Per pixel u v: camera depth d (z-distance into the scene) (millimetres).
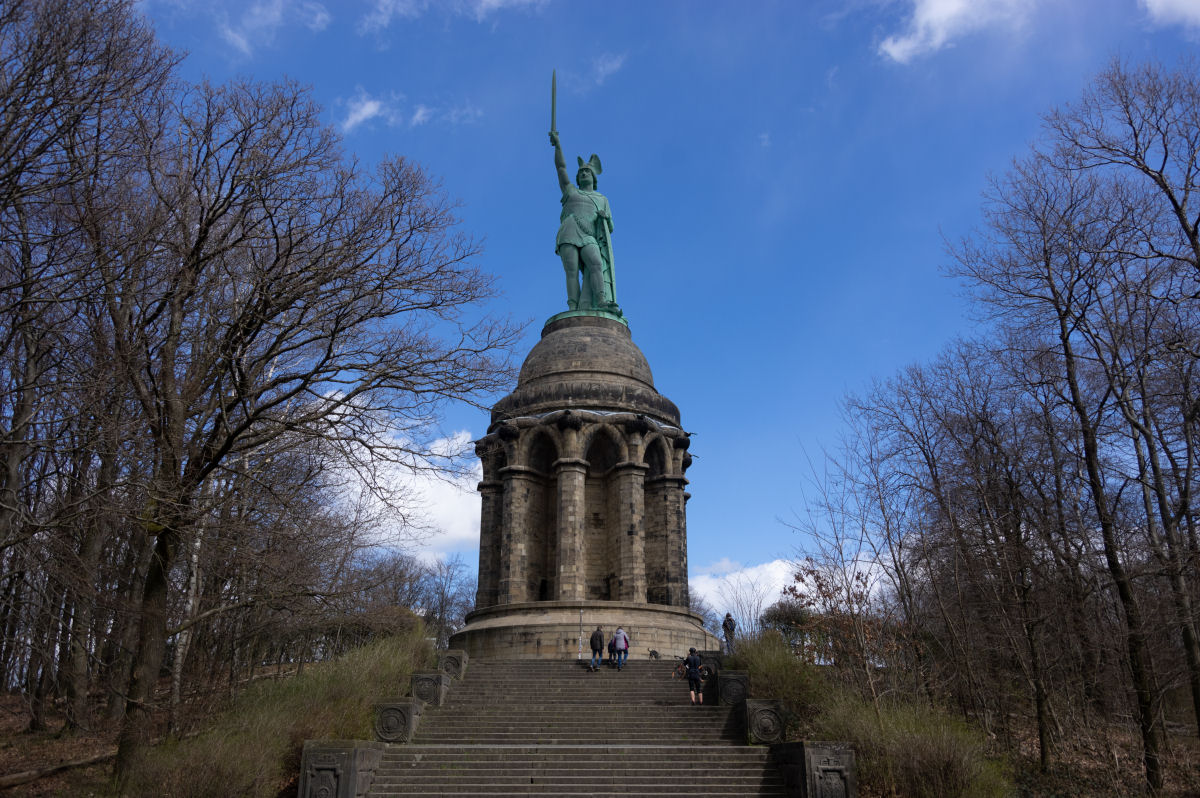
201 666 29172
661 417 54750
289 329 22625
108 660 32219
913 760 21500
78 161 20078
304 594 25906
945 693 30969
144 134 21656
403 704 25750
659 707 28703
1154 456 26750
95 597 22531
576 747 24188
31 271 21406
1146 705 25281
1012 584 30422
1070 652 30891
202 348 23453
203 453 22172
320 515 30656
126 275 21297
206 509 21312
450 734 26531
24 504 23391
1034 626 29703
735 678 29250
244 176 22188
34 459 25438
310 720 24094
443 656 33625
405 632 36906
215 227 23938
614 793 21594
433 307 24828
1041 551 31875
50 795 20812
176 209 21750
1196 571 26203
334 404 23547
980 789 20984
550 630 44094
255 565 24750
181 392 22375
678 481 54312
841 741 22297
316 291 22844
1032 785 24719
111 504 20766
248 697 26797
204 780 19406
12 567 22234
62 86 19125
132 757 20172
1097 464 28062
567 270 60250
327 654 43125
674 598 51406
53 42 18828
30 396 22734
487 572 52719
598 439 53594
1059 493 32156
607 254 61094
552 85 64375
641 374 56594
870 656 27781
